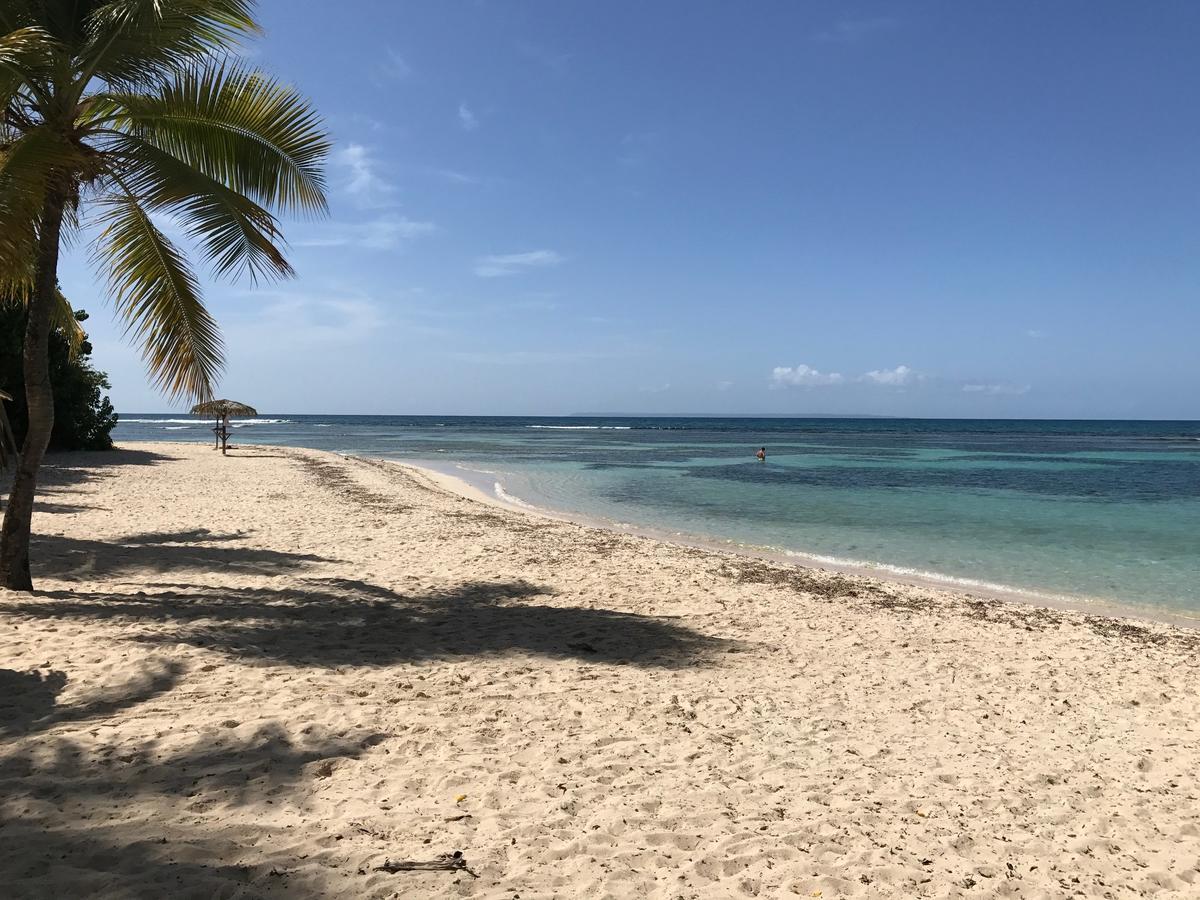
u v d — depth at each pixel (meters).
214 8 7.51
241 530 14.27
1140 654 8.32
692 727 5.54
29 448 8.35
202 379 8.89
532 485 28.23
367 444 59.38
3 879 3.05
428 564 11.83
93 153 7.48
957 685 7.00
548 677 6.52
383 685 6.02
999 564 14.16
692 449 56.25
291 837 3.60
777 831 4.01
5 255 6.66
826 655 7.80
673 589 10.71
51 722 4.84
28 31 6.55
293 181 8.74
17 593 8.11
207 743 4.64
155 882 3.11
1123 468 38.38
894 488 27.53
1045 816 4.43
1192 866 3.92
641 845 3.76
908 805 4.45
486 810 4.04
